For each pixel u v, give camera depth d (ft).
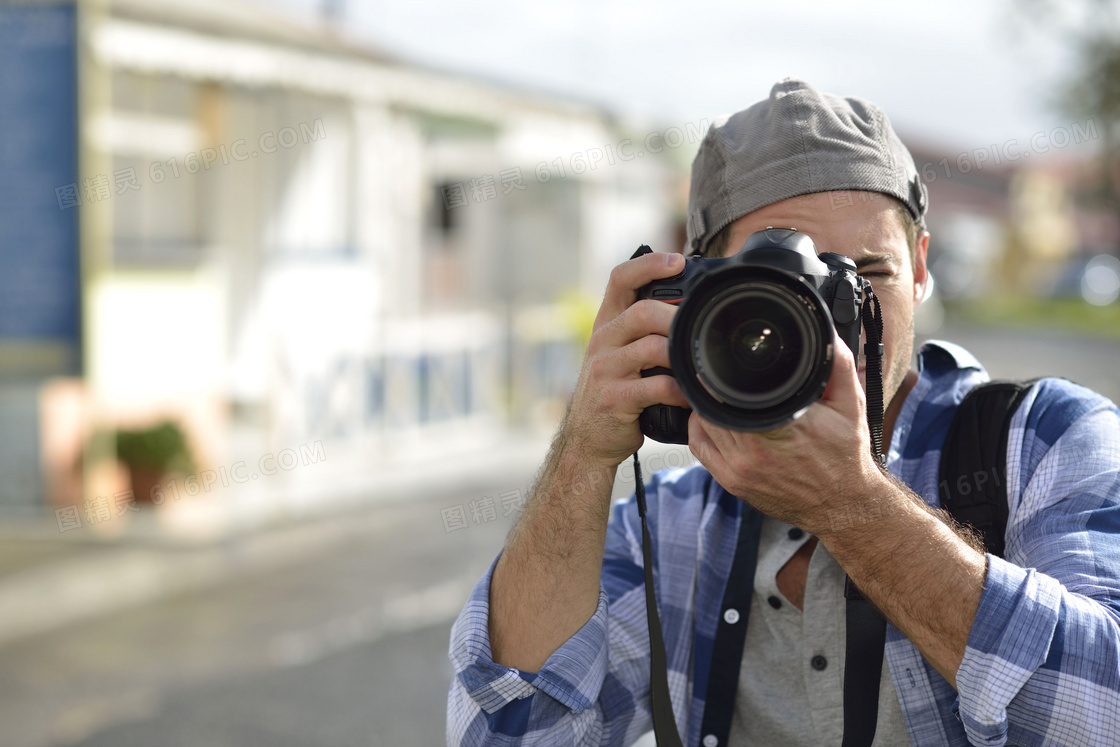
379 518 26.53
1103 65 86.12
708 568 5.00
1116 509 4.39
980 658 4.04
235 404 35.29
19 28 24.04
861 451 3.97
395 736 14.37
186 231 32.45
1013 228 124.88
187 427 27.96
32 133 24.26
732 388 3.92
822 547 4.77
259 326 34.76
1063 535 4.39
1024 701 4.09
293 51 29.91
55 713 15.23
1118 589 4.23
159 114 29.84
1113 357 63.72
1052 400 4.71
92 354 24.57
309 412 31.14
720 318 3.92
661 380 4.35
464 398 37.40
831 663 4.74
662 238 58.44
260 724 14.76
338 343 37.24
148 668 17.03
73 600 20.42
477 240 47.93
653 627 4.80
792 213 4.72
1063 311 102.32
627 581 5.21
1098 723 4.00
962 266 108.27
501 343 39.91
